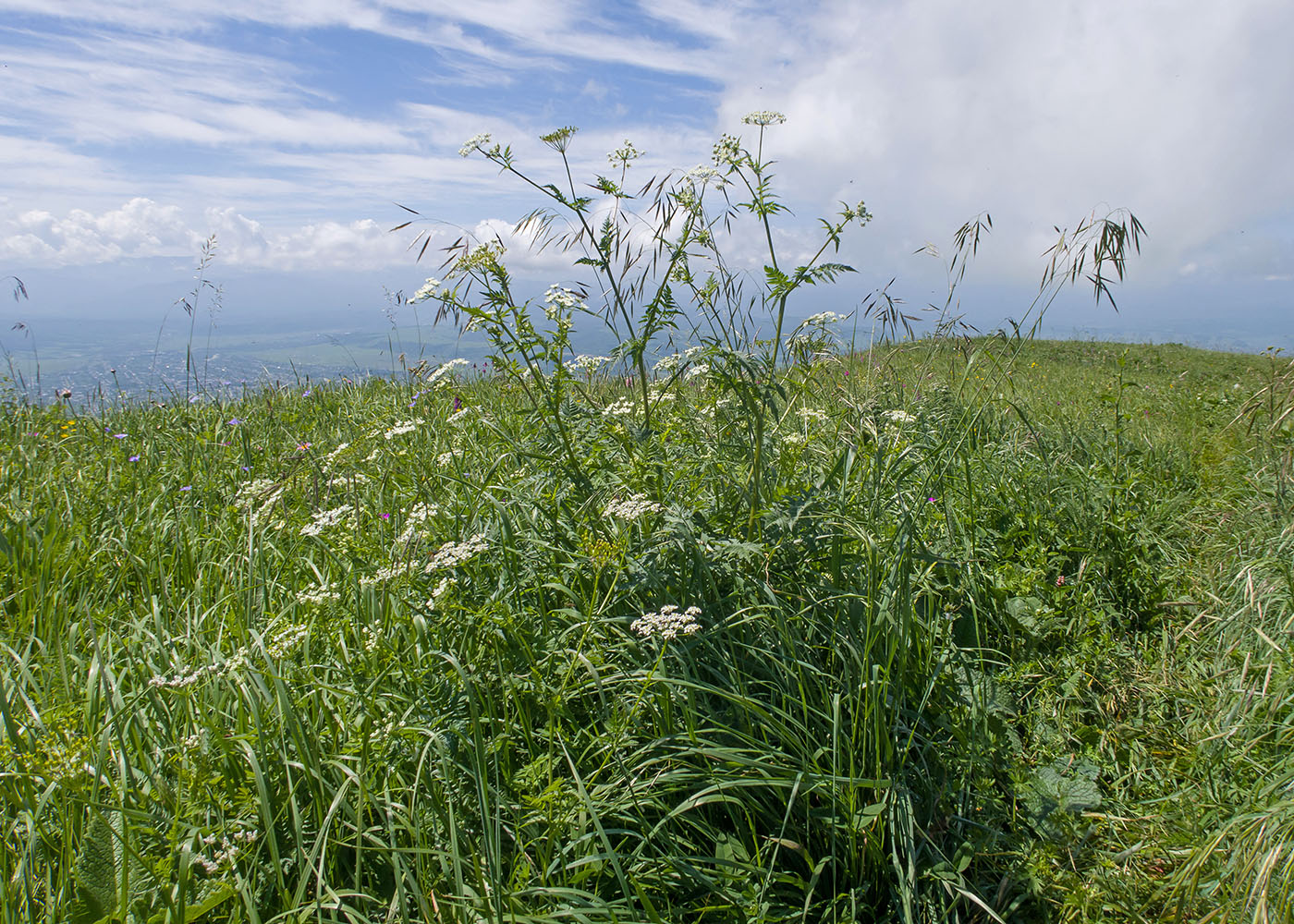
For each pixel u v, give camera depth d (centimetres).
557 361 278
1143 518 414
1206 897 197
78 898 156
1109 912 202
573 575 255
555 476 288
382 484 368
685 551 247
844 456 316
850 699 227
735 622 251
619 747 208
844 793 211
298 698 211
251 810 181
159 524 355
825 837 211
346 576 276
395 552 277
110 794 185
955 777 237
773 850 209
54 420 566
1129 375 1218
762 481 296
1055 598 331
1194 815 225
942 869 206
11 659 242
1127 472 462
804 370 325
